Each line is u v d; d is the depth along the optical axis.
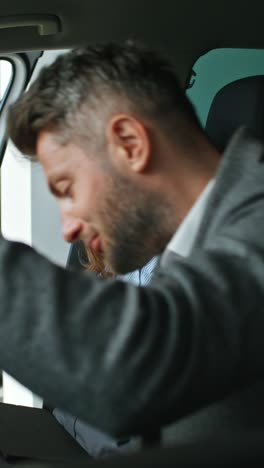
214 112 1.94
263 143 1.15
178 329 0.89
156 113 1.16
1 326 0.90
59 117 1.17
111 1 1.96
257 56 2.84
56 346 0.88
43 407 2.13
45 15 1.96
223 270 0.95
